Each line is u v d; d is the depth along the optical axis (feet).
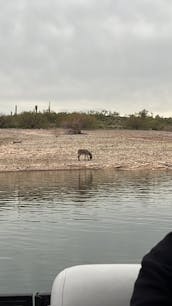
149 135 167.73
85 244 41.24
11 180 95.30
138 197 70.59
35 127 211.20
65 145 139.23
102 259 36.68
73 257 36.96
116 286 8.84
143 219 53.26
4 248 40.11
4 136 154.20
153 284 5.79
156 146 141.69
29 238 43.88
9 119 216.54
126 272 9.02
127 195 73.00
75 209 60.59
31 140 147.74
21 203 66.03
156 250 6.03
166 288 5.74
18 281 30.60
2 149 131.44
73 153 129.18
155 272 5.83
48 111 236.63
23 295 10.43
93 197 71.15
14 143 141.18
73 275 8.96
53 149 132.87
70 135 163.43
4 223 51.55
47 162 119.75
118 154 130.11
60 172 109.70
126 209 60.23
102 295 8.73
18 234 45.83
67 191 78.33
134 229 47.85
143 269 5.98
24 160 120.47
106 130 195.72
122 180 93.81
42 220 53.26
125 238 43.78
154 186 84.02
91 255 37.58
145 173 106.93
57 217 54.95
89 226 49.49
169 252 5.91
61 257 37.06
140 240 42.86
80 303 8.66
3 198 70.95
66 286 8.80
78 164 119.03
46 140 148.05
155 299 5.72
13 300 10.41
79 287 8.79
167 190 78.38
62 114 228.84
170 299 5.72
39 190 79.92
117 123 246.27
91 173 107.04
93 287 8.78
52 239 43.47
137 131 188.24
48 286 29.66
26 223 51.52
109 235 45.21
